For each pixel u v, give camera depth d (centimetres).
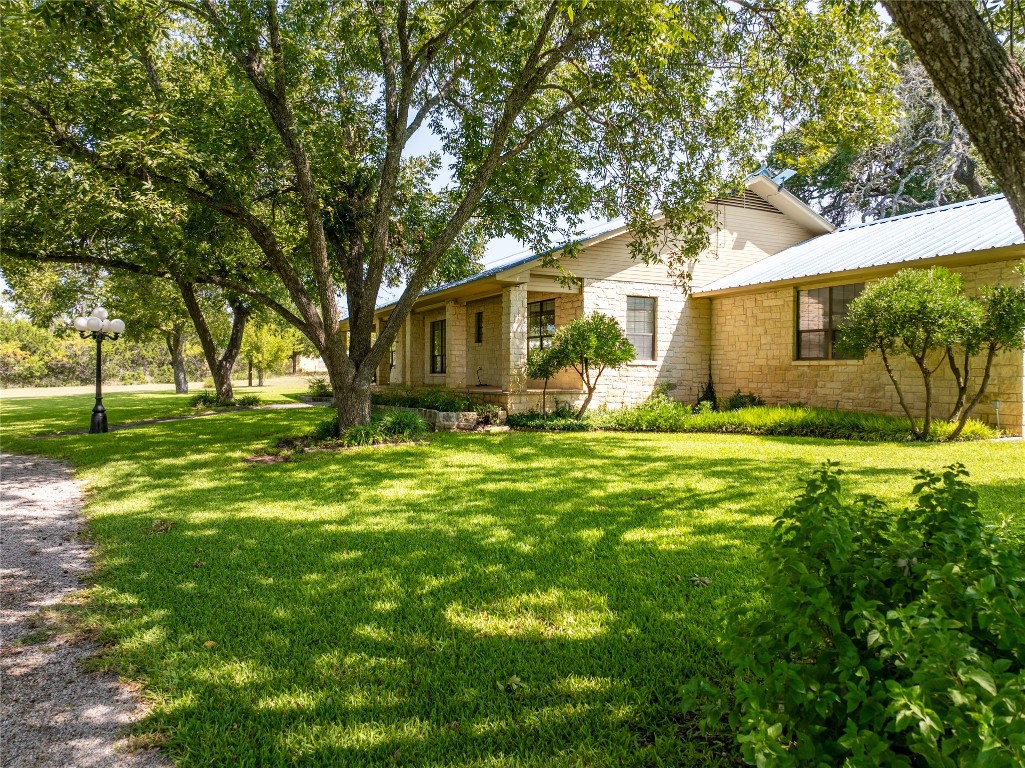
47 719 247
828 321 1299
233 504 608
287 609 348
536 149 1138
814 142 942
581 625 322
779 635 172
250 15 871
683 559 422
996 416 1008
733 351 1519
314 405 2159
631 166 1107
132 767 219
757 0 820
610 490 649
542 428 1291
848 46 805
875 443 968
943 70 215
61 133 852
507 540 474
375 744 226
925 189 2259
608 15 697
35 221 857
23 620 343
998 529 188
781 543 196
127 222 920
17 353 4212
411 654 294
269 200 1297
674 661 280
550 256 1243
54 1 692
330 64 1077
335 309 1065
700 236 1141
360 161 1216
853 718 154
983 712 120
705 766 210
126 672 282
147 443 1109
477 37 845
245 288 1159
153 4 831
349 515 558
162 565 426
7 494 684
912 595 173
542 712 244
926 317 885
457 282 1587
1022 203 205
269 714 246
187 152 831
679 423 1261
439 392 1561
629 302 1509
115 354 4672
